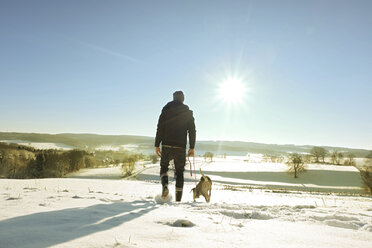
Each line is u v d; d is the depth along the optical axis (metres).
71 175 96.50
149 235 1.63
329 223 2.44
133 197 4.87
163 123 4.70
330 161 156.12
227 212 2.91
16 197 3.28
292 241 1.68
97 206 2.82
